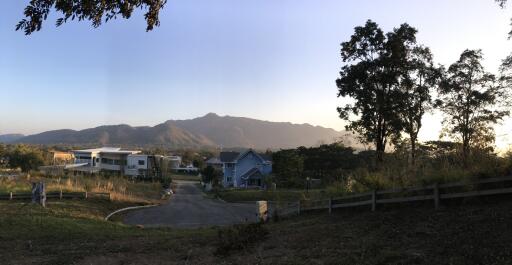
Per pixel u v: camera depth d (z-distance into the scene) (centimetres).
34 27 573
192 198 5797
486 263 693
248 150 8344
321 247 1012
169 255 1204
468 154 1447
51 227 1938
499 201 1113
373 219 1290
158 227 2459
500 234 827
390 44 3688
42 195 2761
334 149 7175
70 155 11894
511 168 1144
